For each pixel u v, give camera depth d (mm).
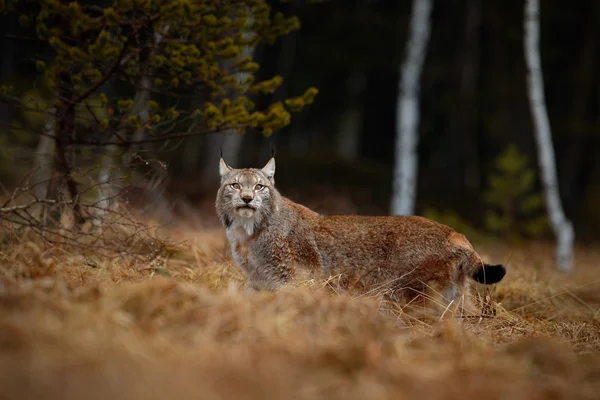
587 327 10031
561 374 7023
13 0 11953
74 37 12148
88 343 5996
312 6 46281
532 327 9594
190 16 11266
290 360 6383
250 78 12969
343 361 6414
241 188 10320
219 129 12391
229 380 5770
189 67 12070
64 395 5125
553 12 43688
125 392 5289
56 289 7652
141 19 11742
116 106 12820
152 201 15812
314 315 7746
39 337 6008
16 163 23609
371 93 52562
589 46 43969
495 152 47688
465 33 47875
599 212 38062
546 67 44844
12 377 5305
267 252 10477
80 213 12320
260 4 12703
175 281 8016
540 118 22719
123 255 10844
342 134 53719
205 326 6973
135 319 7004
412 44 26969
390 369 6410
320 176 41500
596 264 21672
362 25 46438
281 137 53625
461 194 42188
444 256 10477
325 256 10688
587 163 46281
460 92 45719
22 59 12773
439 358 7117
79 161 16328
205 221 19094
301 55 49219
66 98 12633
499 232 24500
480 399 5965
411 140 26688
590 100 45875
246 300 7797
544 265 18828
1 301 6957
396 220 10867
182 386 5504
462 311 10164
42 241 11125
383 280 10570
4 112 33562
